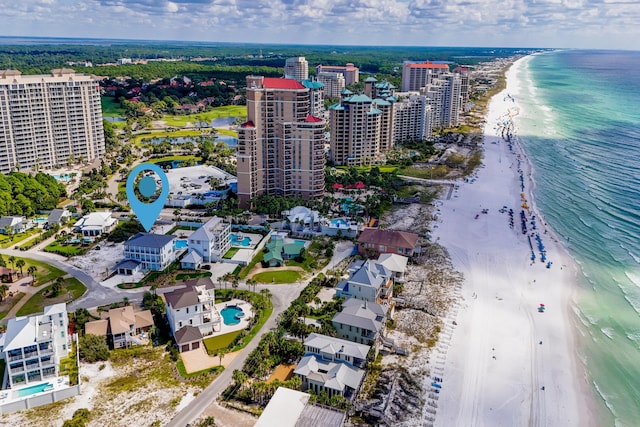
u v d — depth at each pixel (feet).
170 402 429.79
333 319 506.89
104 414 415.23
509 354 513.86
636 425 428.97
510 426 421.18
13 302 584.81
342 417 376.07
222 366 476.95
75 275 654.94
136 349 504.02
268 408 378.73
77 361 472.03
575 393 464.24
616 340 543.80
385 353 506.89
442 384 465.47
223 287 628.69
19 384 441.68
